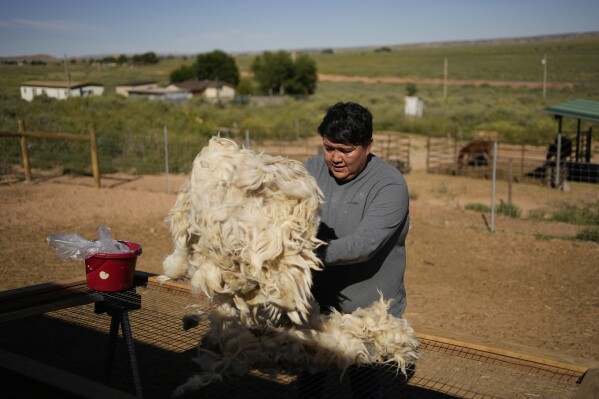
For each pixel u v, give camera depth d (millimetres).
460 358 2971
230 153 2049
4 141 17953
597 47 167125
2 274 6941
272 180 1996
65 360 3441
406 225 2535
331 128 2322
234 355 2057
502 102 48812
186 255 2193
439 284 7492
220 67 73250
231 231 1913
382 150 22938
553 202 13781
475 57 150250
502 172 18562
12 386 1939
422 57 164750
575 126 30922
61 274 7062
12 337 3852
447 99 53812
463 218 11922
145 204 11859
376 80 98375
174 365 2998
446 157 21406
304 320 2154
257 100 49875
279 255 1957
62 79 70875
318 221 2123
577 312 6426
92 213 10797
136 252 2982
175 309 3309
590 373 2311
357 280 2562
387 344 2330
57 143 18484
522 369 2590
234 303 2137
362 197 2457
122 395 1725
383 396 2766
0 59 98812
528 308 6547
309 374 2549
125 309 2936
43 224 9758
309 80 64062
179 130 25125
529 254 9117
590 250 9375
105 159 17469
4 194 12242
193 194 2023
